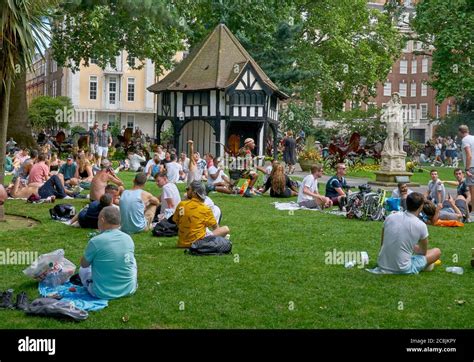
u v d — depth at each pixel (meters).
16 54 13.30
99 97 71.00
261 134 37.44
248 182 19.56
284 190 19.34
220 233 11.24
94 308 7.52
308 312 7.55
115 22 34.56
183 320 7.21
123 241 8.06
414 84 86.75
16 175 19.05
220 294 8.23
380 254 9.57
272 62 43.12
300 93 50.62
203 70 38.50
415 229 9.34
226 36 40.19
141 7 28.36
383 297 8.20
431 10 41.03
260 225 13.83
